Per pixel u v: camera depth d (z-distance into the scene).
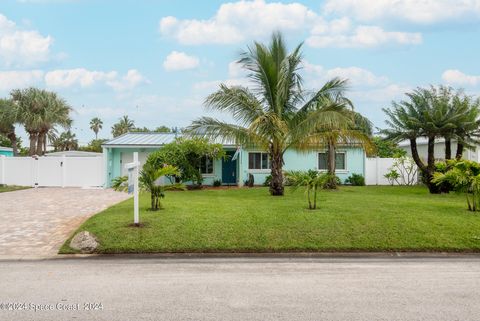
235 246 7.86
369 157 24.95
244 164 23.09
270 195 16.11
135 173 8.95
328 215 10.03
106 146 21.91
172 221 9.26
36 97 29.73
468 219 9.66
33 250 7.79
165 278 6.14
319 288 5.64
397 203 12.78
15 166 22.33
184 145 20.34
